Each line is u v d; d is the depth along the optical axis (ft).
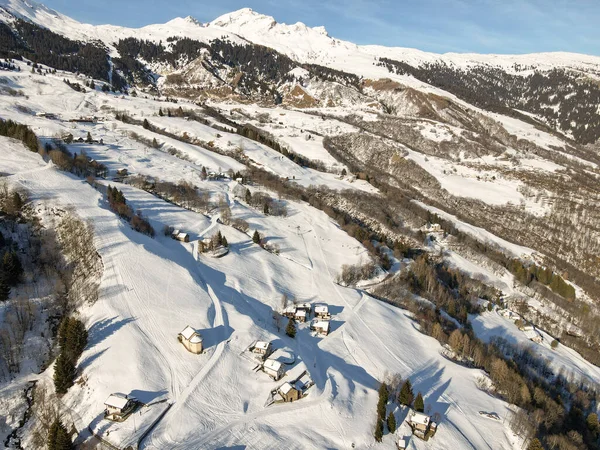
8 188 370.32
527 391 289.33
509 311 449.89
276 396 237.66
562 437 253.44
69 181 423.64
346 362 296.30
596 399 334.03
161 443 196.24
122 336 250.16
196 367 243.81
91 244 324.80
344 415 235.20
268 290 368.89
